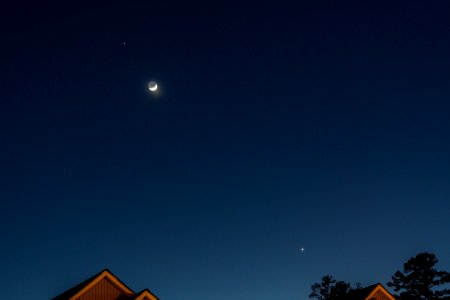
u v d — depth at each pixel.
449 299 35.50
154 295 19.78
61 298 20.45
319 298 36.88
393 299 26.00
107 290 19.89
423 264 37.28
